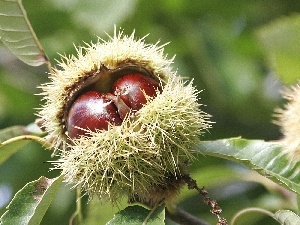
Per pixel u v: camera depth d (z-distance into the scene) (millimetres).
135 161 337
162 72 373
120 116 352
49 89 369
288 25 435
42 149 597
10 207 361
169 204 371
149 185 345
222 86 594
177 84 357
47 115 368
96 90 369
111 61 371
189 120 348
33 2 587
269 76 598
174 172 346
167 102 345
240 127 590
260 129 591
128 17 589
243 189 563
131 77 366
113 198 349
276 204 502
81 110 357
